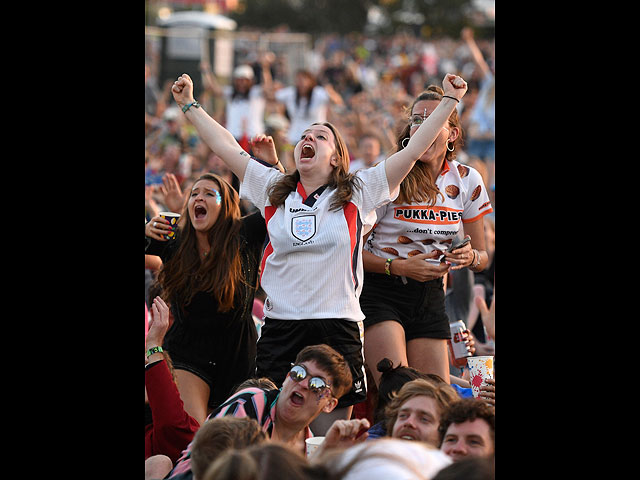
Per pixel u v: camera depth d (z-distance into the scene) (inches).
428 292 464.1
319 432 406.9
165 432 383.9
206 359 449.7
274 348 410.3
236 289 448.8
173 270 452.1
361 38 3462.1
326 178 414.3
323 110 1307.8
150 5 2913.4
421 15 3563.0
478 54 1165.1
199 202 447.2
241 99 1385.3
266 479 239.1
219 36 2134.6
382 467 241.8
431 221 454.0
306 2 3848.4
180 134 1252.5
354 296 410.0
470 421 325.7
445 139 444.5
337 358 373.1
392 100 1754.4
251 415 361.7
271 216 418.3
